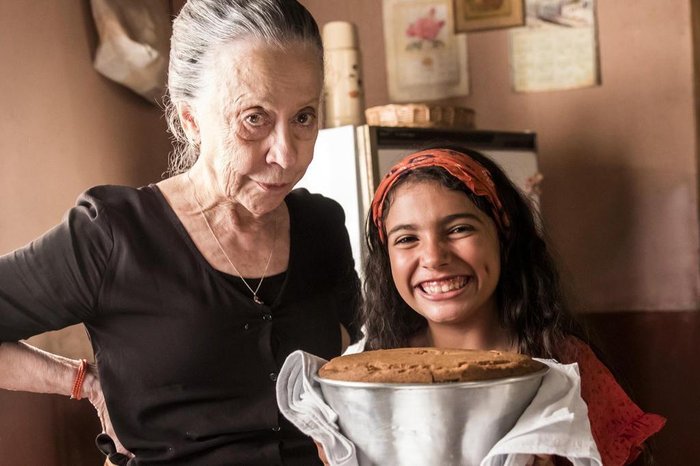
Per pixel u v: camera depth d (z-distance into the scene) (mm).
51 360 1425
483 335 1370
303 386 1145
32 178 2209
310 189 2586
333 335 1505
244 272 1422
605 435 1234
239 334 1390
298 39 1305
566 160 3367
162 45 2635
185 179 1449
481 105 3402
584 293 3373
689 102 3260
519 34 3367
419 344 1445
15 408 1999
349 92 2891
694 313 3270
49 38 2322
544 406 1036
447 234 1283
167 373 1363
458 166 1304
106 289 1357
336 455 1048
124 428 1392
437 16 3414
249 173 1322
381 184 1382
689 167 3273
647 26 3281
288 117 1306
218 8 1312
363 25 3453
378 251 1449
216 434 1371
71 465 2195
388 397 972
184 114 1410
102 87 2559
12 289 1328
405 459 999
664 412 3293
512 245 1405
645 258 3326
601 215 3352
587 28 3320
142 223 1386
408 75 3436
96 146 2506
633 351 3334
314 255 1505
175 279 1370
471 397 968
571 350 1353
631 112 3309
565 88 3350
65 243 1341
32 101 2234
